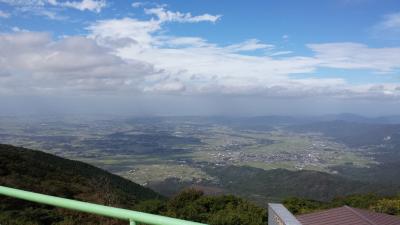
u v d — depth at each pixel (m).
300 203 26.25
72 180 30.28
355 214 11.91
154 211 22.83
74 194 23.58
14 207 11.96
